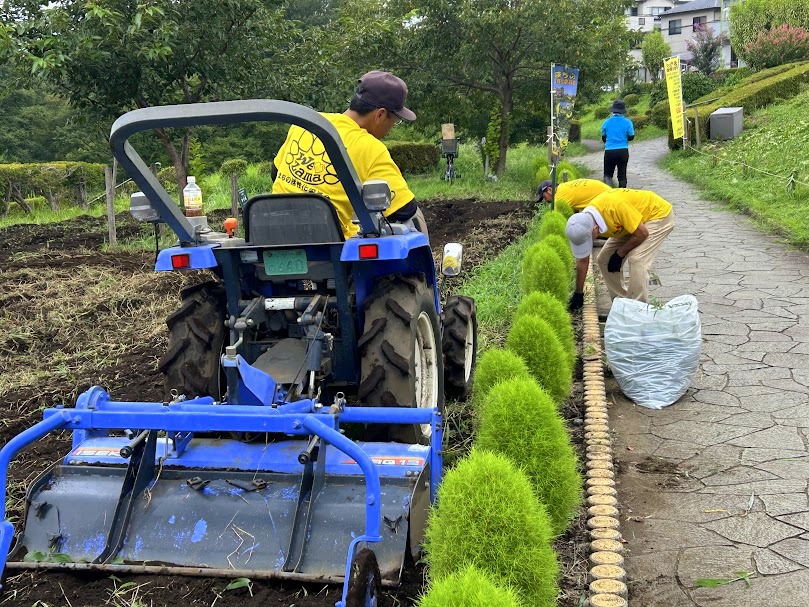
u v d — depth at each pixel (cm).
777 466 467
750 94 2516
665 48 5394
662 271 1004
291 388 376
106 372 671
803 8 3619
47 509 354
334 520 334
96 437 407
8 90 1214
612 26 2134
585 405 562
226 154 3128
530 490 316
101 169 2516
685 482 456
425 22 2064
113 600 328
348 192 374
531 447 382
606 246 783
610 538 379
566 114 1250
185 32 1116
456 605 250
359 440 453
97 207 2109
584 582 358
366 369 400
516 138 2923
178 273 1050
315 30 1402
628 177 2097
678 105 2292
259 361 391
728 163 1906
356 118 473
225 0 1135
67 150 4288
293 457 367
